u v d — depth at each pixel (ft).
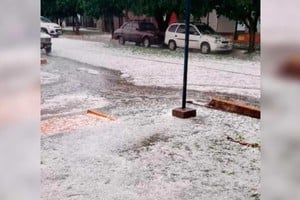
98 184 9.80
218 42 40.78
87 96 21.30
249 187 9.58
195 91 23.32
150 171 10.75
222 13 43.06
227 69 31.68
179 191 9.43
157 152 12.34
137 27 50.03
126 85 25.08
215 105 18.90
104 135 14.08
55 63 33.88
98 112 17.61
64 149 12.41
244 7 38.58
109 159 11.61
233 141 13.46
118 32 52.21
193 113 17.11
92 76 28.07
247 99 20.76
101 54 40.83
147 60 36.99
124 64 34.32
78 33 66.59
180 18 48.14
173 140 13.62
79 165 11.05
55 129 14.73
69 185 9.68
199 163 11.37
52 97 20.79
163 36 47.85
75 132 14.38
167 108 18.80
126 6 50.90
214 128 15.20
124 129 14.96
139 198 9.03
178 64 34.63
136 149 12.62
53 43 50.93
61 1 61.67
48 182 9.80
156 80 27.04
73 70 30.45
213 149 12.65
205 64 34.45
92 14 58.23
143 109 18.56
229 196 9.09
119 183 9.89
